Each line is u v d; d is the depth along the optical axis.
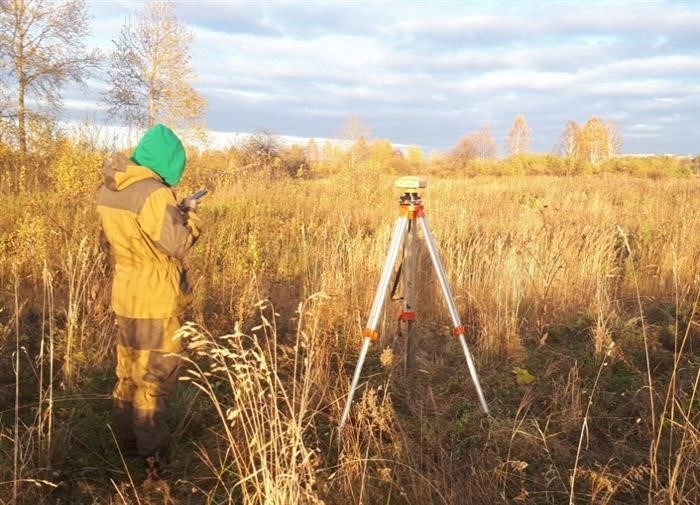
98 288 5.42
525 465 3.02
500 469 3.15
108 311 5.11
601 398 4.15
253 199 11.62
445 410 4.00
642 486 3.07
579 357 4.89
